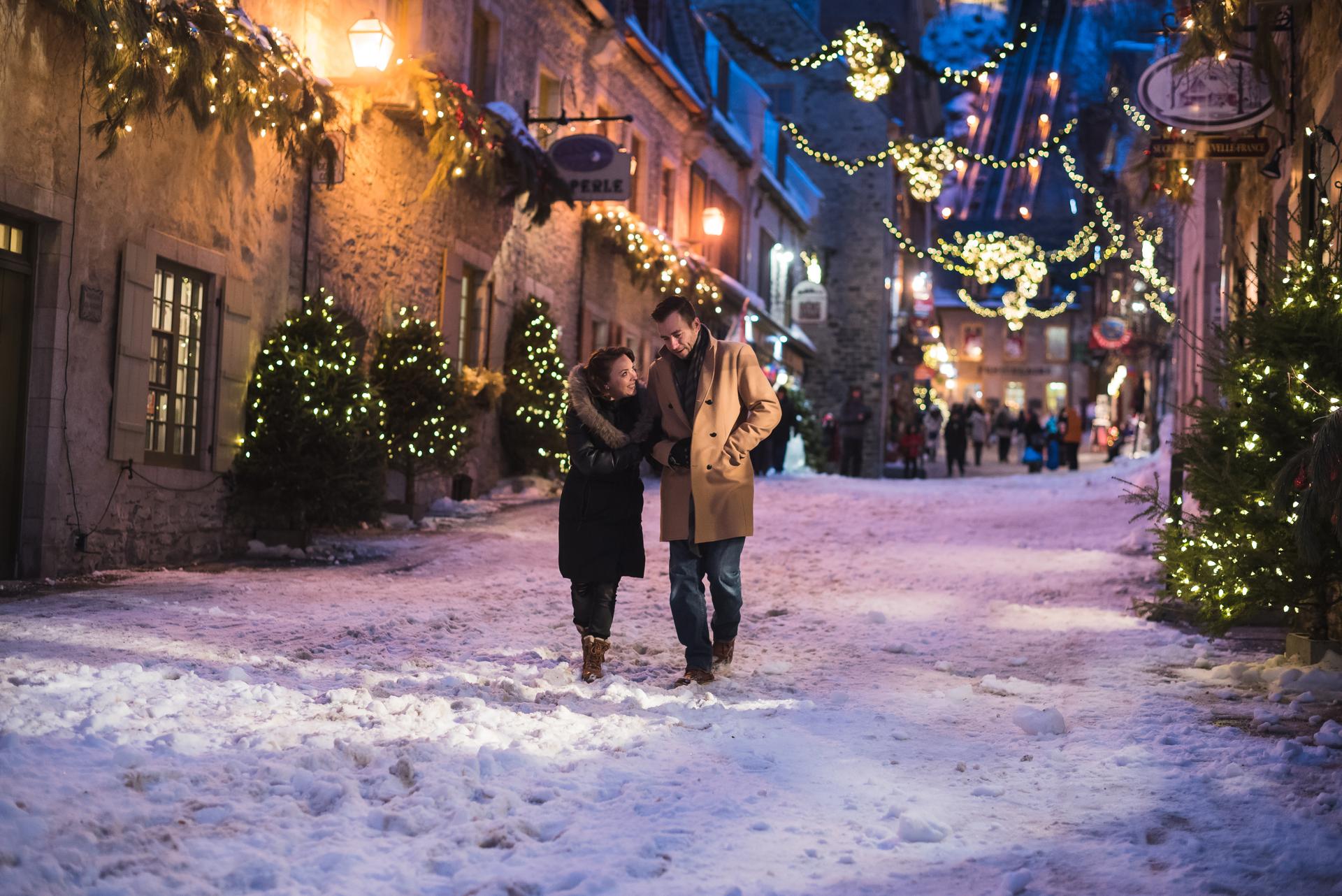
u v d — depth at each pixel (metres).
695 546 6.46
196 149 10.95
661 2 24.88
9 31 8.57
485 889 3.34
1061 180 72.12
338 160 13.49
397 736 4.84
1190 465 7.71
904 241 31.30
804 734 5.23
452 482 16.84
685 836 3.80
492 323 18.44
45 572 9.21
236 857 3.48
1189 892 3.43
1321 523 6.77
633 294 25.33
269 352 12.09
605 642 6.42
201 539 11.23
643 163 24.83
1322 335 7.01
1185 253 19.06
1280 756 4.89
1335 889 3.45
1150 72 10.39
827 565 12.21
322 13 13.42
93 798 3.86
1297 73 9.95
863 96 17.16
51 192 9.11
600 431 6.32
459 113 14.01
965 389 69.56
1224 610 7.43
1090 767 4.80
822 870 3.58
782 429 25.39
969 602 9.98
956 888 3.46
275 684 5.74
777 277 36.22
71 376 9.44
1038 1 75.00
